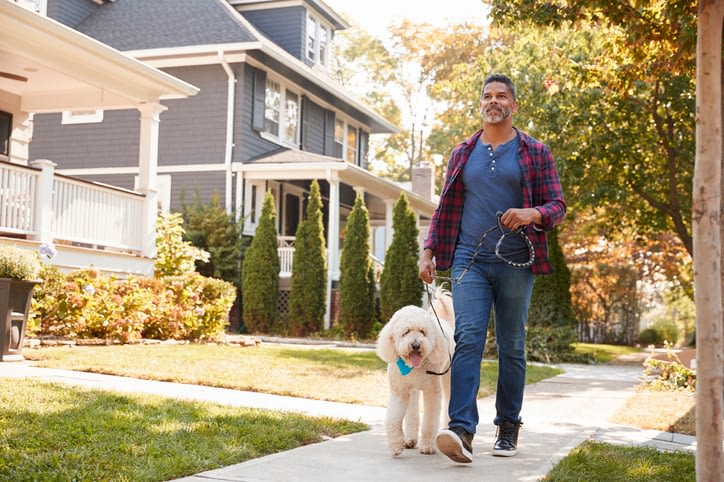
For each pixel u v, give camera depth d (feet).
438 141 123.85
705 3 11.79
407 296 57.52
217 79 66.13
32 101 45.91
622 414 23.31
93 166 67.92
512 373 15.06
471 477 13.05
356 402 22.43
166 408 17.65
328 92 77.10
